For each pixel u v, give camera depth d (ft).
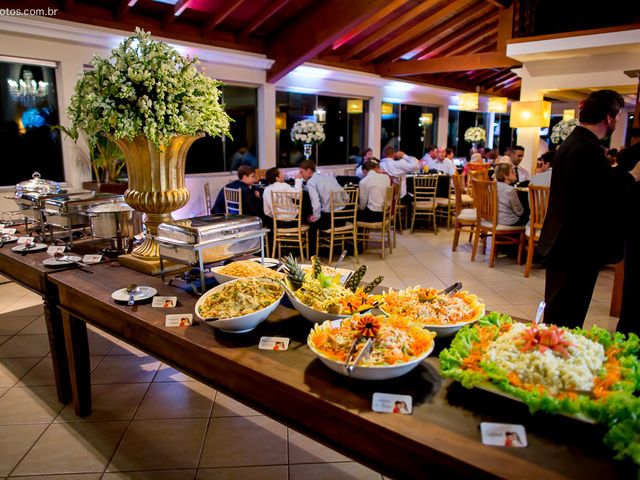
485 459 3.15
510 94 53.52
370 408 3.76
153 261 7.53
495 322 4.89
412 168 28.14
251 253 7.37
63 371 8.36
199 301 5.67
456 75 43.39
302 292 5.52
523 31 25.90
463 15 29.89
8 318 12.67
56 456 7.09
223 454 7.16
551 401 3.34
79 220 9.12
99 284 7.02
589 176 7.09
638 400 3.26
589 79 23.00
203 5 21.29
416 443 3.34
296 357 4.69
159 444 7.39
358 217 20.31
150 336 5.88
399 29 30.12
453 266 18.17
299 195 17.74
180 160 7.60
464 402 3.84
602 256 7.30
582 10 24.48
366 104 35.99
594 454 3.21
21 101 18.40
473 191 18.76
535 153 26.45
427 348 4.24
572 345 3.83
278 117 29.40
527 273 16.55
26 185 10.30
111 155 18.83
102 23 19.66
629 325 7.89
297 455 7.16
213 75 24.23
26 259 8.32
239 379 4.78
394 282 16.03
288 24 25.20
